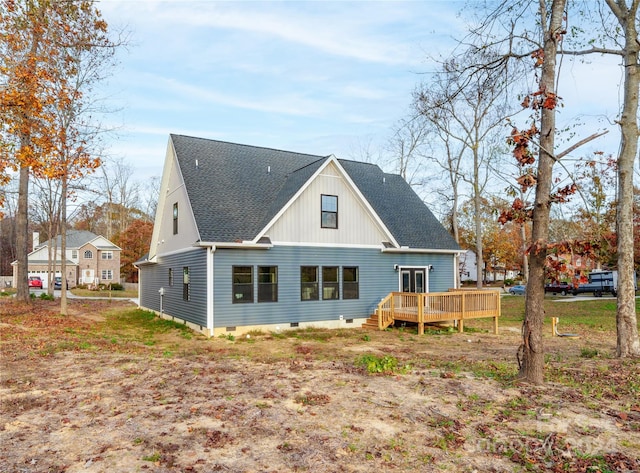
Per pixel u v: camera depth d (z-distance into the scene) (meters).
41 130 13.39
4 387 6.95
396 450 4.67
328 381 7.27
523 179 6.48
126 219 56.59
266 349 12.15
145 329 16.30
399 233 19.94
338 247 17.52
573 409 5.71
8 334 12.16
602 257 6.36
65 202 19.73
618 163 9.48
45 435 5.05
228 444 4.81
